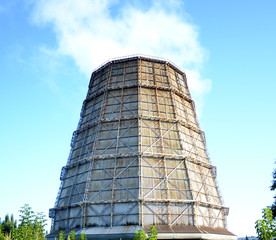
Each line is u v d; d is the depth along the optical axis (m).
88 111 53.91
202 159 49.22
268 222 15.39
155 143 43.34
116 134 44.50
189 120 52.53
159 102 49.12
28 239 34.75
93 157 42.28
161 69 55.41
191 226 37.03
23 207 36.78
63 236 37.66
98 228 36.31
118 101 48.97
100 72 58.53
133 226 35.56
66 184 46.25
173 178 40.53
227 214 45.91
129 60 55.75
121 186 39.03
